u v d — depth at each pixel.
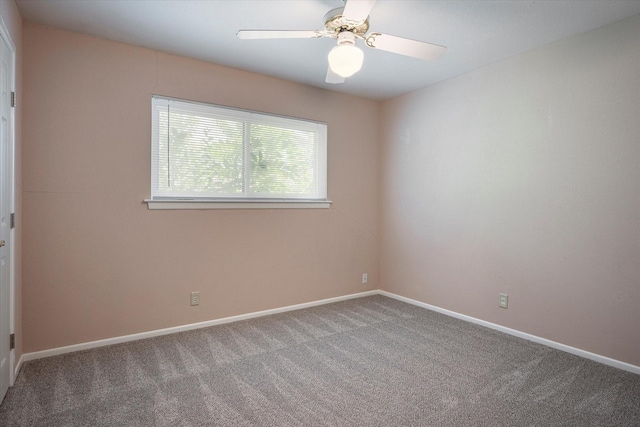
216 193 3.14
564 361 2.45
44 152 2.43
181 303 2.96
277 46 2.72
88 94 2.57
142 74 2.76
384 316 3.41
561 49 2.61
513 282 2.93
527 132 2.82
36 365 2.33
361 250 4.09
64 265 2.51
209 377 2.20
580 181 2.52
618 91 2.33
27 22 2.37
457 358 2.49
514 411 1.86
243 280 3.27
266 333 2.94
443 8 2.17
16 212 2.18
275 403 1.92
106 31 2.50
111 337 2.68
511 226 2.94
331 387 2.09
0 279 1.86
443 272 3.50
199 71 3.00
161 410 1.85
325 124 3.77
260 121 3.36
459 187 3.34
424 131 3.67
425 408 1.89
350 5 1.64
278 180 3.49
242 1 2.11
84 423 1.74
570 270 2.58
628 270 2.30
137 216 2.76
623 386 2.12
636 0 2.08
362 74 3.31
